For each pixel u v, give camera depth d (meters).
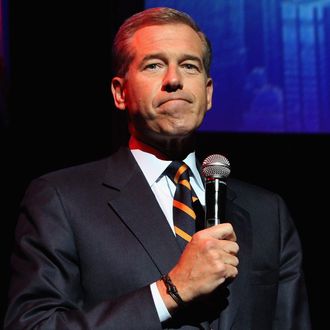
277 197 3.66
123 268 2.99
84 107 5.79
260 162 6.13
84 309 3.00
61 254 3.04
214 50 5.91
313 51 6.02
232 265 2.79
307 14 6.03
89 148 5.77
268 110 5.97
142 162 3.35
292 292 3.40
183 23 3.33
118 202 3.15
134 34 3.32
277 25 5.99
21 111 5.67
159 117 3.17
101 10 5.80
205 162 3.05
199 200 3.27
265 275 3.29
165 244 3.04
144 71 3.23
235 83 5.93
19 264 3.06
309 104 6.01
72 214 3.12
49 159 5.71
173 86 3.14
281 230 3.53
